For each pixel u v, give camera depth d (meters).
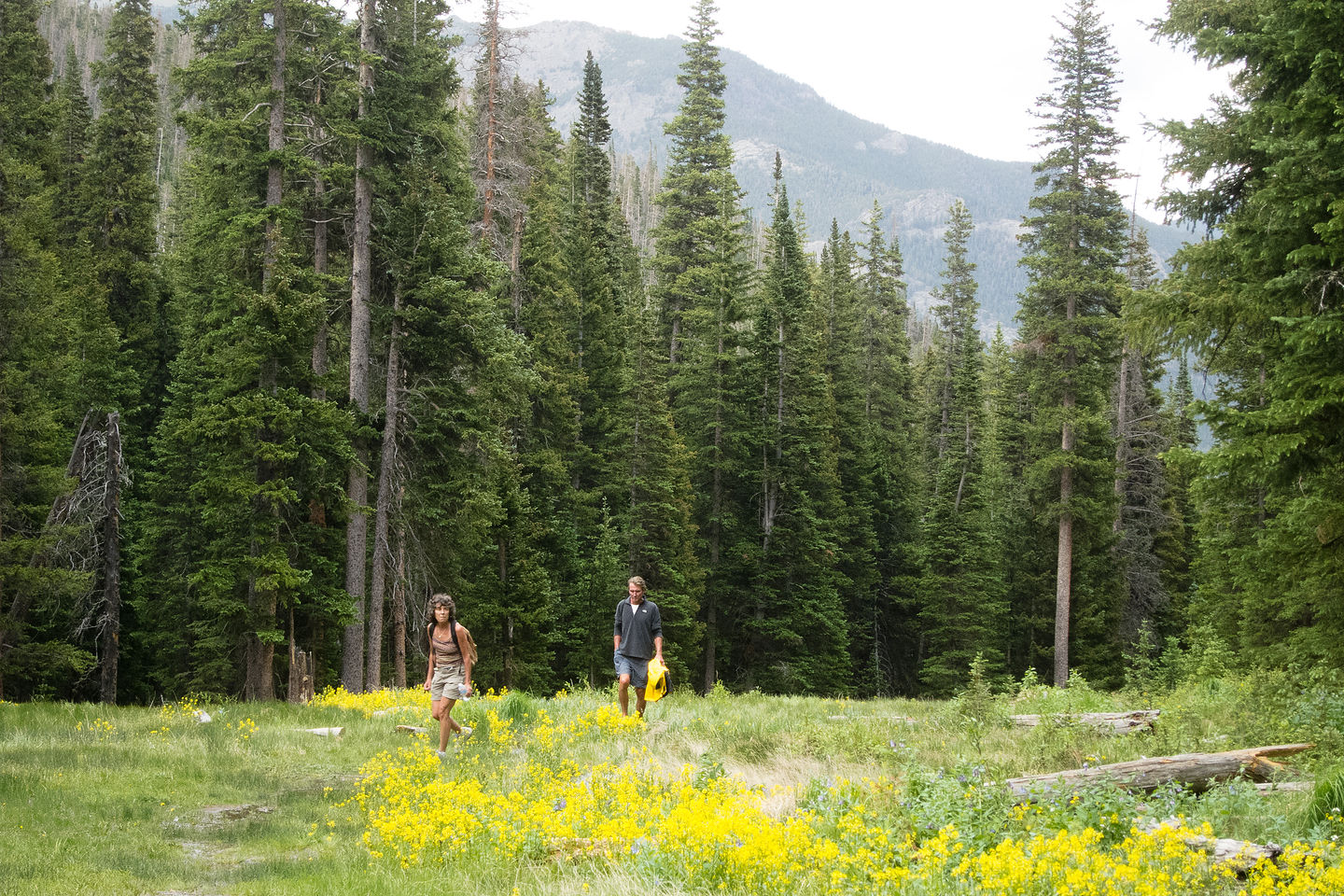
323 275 23.66
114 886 6.77
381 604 24.11
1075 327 35.28
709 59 56.53
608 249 52.28
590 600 35.59
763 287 58.22
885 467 55.91
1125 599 41.22
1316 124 11.18
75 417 31.09
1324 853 5.74
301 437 20.81
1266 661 18.22
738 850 5.59
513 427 35.19
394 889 6.16
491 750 11.58
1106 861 5.30
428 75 24.44
